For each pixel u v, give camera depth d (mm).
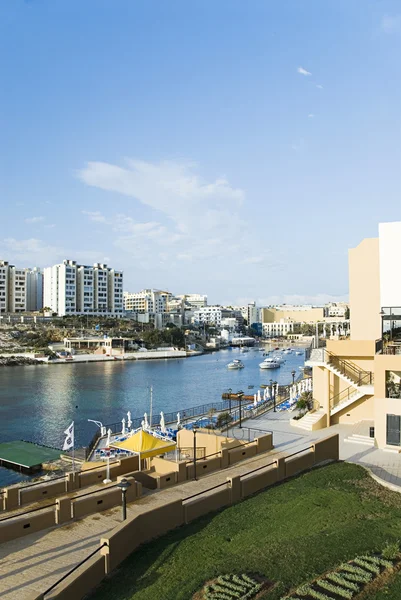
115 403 81188
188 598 13227
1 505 21656
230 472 27281
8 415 70938
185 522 19375
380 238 39000
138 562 15719
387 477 26781
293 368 142625
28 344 173125
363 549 15828
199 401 83500
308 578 14031
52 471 41500
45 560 16516
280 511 20109
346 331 61469
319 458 28797
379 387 33719
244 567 14820
